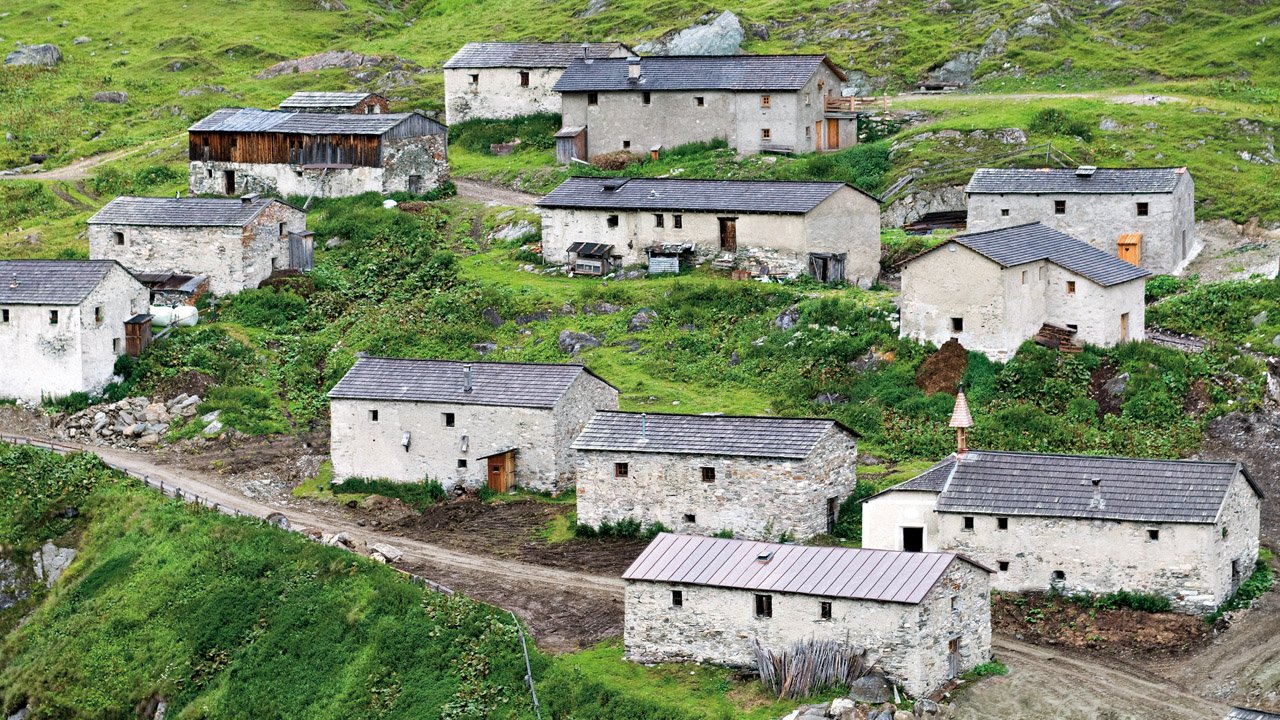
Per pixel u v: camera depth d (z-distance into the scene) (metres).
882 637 55.94
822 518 70.12
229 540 73.94
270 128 118.19
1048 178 97.50
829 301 90.06
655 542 62.00
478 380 79.69
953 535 64.69
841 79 123.00
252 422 87.56
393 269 104.06
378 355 93.12
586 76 122.25
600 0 165.00
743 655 58.62
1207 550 60.94
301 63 158.50
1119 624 61.25
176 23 173.12
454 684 62.00
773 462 69.12
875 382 83.56
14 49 164.38
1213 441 75.75
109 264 92.50
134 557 75.50
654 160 118.62
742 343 89.50
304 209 115.50
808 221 95.69
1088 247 88.00
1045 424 77.88
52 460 83.38
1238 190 103.38
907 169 110.00
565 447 78.44
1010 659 59.59
